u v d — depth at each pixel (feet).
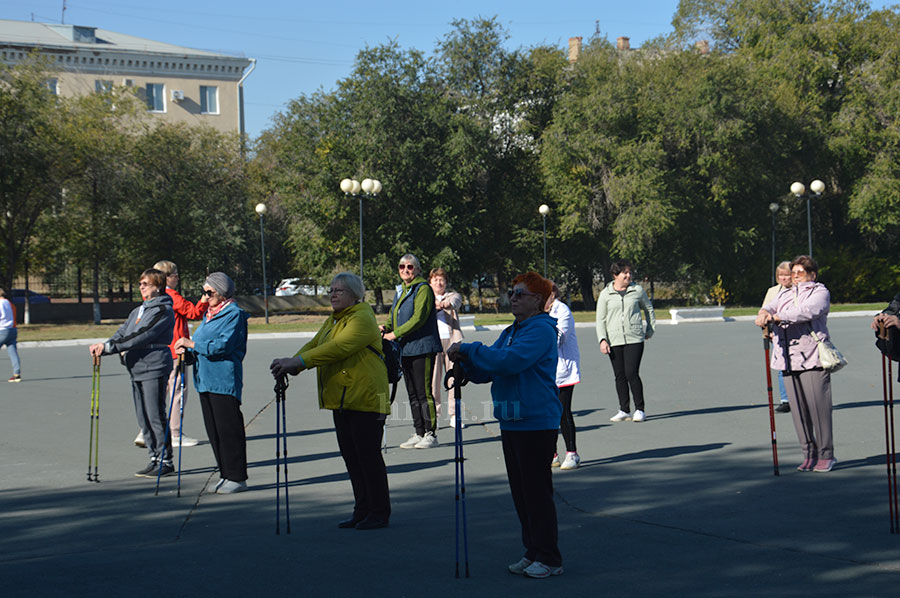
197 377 24.35
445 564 17.17
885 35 146.82
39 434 34.58
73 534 19.90
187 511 22.13
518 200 153.48
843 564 16.93
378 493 20.22
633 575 16.38
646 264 149.28
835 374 50.88
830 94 153.28
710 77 138.21
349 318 20.56
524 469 16.63
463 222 143.43
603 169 138.72
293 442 32.53
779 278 30.27
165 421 26.58
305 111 151.33
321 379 20.57
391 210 140.56
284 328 102.83
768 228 152.15
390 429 35.47
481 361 16.48
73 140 125.49
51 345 89.15
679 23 162.09
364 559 17.51
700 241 145.69
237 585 15.84
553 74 151.53
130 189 134.00
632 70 145.18
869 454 28.12
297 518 21.39
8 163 118.62
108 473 27.17
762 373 52.49
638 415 35.73
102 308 147.64
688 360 60.85
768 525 19.94
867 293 150.20
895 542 18.40
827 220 162.30
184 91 210.79
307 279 176.96
